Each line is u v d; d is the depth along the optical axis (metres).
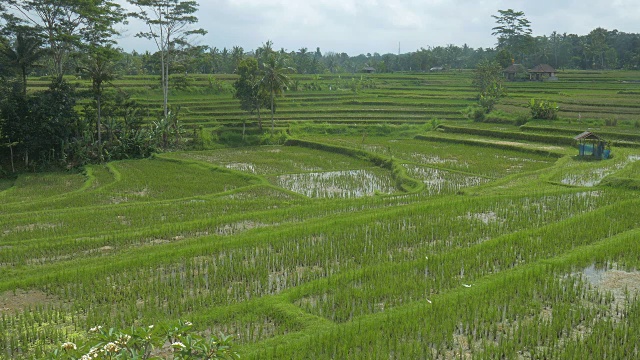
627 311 11.78
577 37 126.00
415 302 12.21
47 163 42.59
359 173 35.03
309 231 18.36
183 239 18.64
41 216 22.44
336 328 10.82
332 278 13.70
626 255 15.58
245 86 58.19
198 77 75.94
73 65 54.09
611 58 107.12
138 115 51.59
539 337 10.59
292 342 10.25
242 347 10.14
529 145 43.16
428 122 59.78
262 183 30.42
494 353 9.90
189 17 56.81
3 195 30.25
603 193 24.52
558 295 12.70
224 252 16.55
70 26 47.72
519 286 12.99
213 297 12.71
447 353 10.07
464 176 32.06
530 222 19.45
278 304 12.11
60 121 42.56
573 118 52.94
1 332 11.09
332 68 121.38
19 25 44.09
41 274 14.68
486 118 59.03
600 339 10.38
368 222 19.64
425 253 16.09
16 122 41.03
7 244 18.14
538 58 109.75
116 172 36.47
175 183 31.88
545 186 27.05
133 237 18.75
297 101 71.69
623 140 42.91
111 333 7.47
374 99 72.88
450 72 106.44
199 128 55.66
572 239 17.03
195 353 7.53
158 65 62.50
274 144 54.53
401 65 128.00
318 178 33.16
